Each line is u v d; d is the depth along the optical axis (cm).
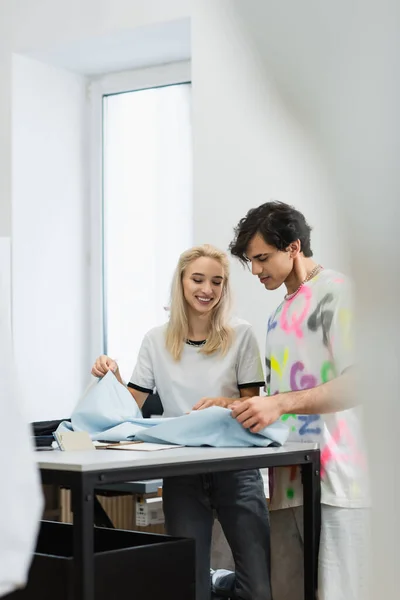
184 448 207
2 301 83
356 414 26
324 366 221
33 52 377
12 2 380
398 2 23
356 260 23
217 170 326
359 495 215
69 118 397
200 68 330
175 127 383
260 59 23
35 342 379
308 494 215
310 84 23
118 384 243
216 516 252
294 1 23
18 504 78
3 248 371
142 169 391
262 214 232
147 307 388
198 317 256
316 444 216
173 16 339
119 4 354
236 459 195
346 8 23
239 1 23
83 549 159
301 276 231
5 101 377
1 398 78
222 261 253
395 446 23
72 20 366
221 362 252
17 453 79
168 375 255
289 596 232
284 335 230
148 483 216
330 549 214
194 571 184
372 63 23
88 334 401
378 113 23
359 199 23
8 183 374
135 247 392
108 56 380
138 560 172
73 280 396
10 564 77
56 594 161
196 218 331
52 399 384
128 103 396
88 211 403
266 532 238
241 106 321
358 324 24
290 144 24
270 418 209
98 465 163
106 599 164
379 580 24
